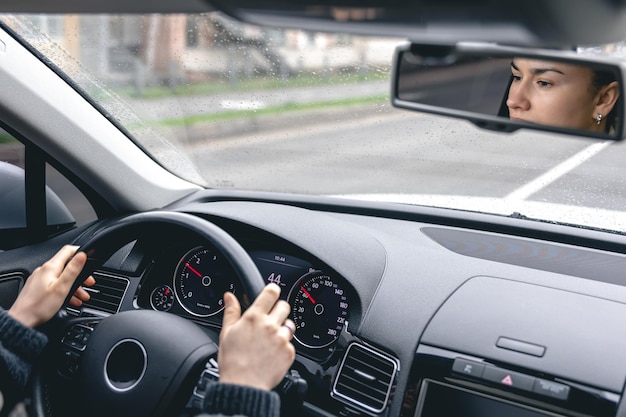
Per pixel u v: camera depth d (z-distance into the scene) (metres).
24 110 2.38
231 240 1.71
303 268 2.18
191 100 12.41
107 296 2.30
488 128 1.40
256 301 1.39
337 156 11.47
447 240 2.37
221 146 12.86
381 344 1.97
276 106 17.47
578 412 1.75
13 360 1.55
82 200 2.71
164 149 2.79
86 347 1.73
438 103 1.34
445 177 8.04
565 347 1.83
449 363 1.89
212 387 1.32
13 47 2.36
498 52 1.13
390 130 13.01
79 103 2.55
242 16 0.99
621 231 2.34
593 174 5.67
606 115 1.39
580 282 2.04
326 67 17.27
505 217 2.49
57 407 1.87
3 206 2.53
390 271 2.12
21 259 2.52
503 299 1.99
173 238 2.25
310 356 2.09
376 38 1.08
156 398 1.63
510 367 1.84
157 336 1.68
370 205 2.65
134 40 13.82
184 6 1.39
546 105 1.39
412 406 1.91
